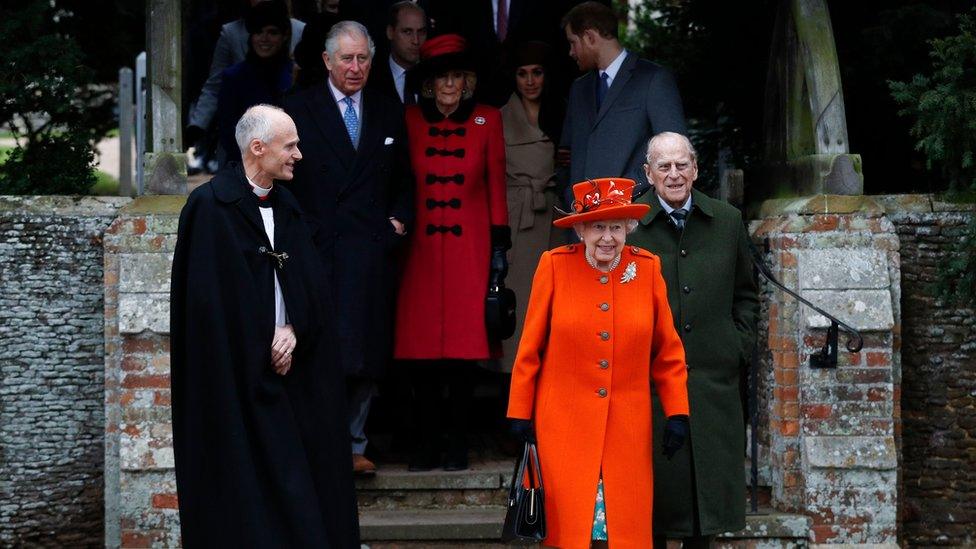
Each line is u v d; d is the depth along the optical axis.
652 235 20.55
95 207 25.50
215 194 19.59
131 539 24.20
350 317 23.84
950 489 26.11
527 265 26.61
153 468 24.11
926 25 27.16
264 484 19.25
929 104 24.03
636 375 19.22
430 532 23.77
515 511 18.83
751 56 31.50
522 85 26.80
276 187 20.34
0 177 27.92
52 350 25.47
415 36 27.53
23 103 27.11
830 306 24.20
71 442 25.61
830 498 24.28
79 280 25.48
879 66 28.39
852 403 24.34
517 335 26.31
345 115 24.52
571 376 19.14
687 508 19.98
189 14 39.22
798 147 26.47
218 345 19.27
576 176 25.45
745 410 26.61
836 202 24.48
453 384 25.58
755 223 26.39
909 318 25.92
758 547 24.12
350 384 24.61
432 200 25.28
